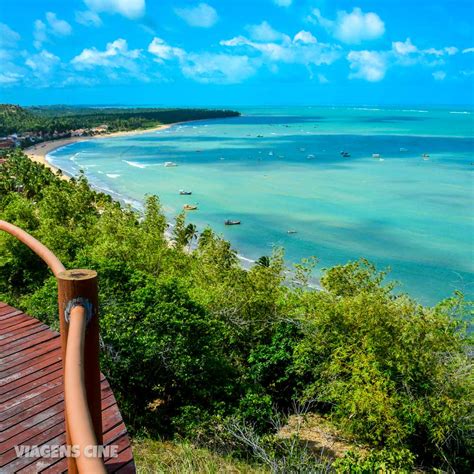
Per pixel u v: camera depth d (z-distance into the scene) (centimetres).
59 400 581
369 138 19288
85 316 302
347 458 1191
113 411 561
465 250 5659
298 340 1936
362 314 1658
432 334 1542
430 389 1492
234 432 1333
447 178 10162
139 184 9725
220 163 12750
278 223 6831
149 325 1594
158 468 993
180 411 1548
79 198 4959
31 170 8469
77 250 2831
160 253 2805
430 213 7344
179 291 1741
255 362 1928
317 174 10850
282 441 1298
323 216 7188
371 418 1434
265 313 2089
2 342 723
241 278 2222
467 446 1508
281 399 1900
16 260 2584
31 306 1714
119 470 465
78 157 14438
